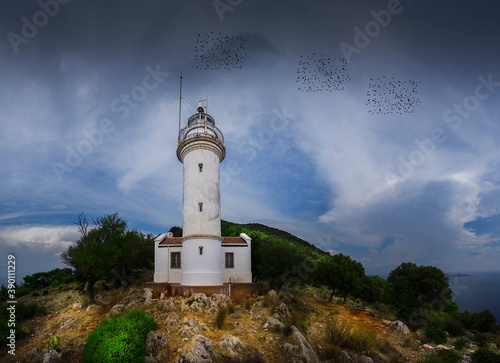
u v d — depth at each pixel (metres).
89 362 13.54
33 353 15.58
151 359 14.09
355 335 19.61
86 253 24.78
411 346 21.38
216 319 19.34
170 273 29.73
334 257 35.34
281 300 26.70
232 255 30.98
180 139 31.52
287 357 15.90
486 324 29.83
